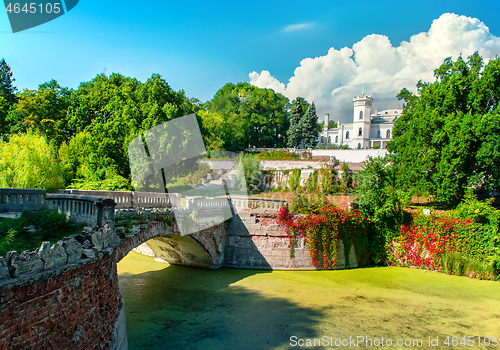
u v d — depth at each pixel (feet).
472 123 105.09
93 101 161.79
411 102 134.21
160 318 54.95
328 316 59.31
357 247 92.32
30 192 45.44
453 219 92.12
